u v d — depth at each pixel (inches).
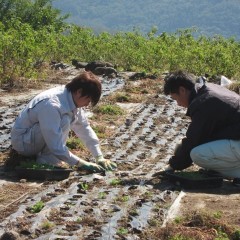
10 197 183.8
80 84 206.7
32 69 411.2
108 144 255.1
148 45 555.5
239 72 486.3
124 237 152.7
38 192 188.2
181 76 201.5
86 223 160.9
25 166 205.0
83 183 191.8
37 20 951.6
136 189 189.6
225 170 202.4
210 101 197.3
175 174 199.9
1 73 386.6
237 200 184.5
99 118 301.6
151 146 257.8
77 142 244.5
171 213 172.6
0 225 158.4
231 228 159.9
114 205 173.0
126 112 319.6
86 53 522.3
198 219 163.5
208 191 194.9
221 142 198.7
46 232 155.6
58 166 207.3
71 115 209.3
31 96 351.9
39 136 210.7
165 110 325.7
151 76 430.0
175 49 532.4
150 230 159.3
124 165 224.5
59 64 462.9
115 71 436.8
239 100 200.8
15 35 439.8
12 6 965.8
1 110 303.3
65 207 171.6
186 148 201.5
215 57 486.9
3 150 235.5
